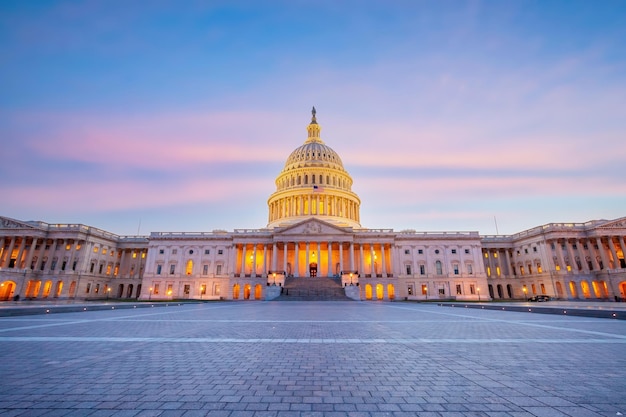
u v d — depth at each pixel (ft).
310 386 22.06
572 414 16.89
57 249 264.31
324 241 273.54
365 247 292.61
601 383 22.53
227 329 52.16
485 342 39.63
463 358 30.58
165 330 50.42
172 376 24.27
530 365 27.78
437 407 18.08
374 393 20.61
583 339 41.91
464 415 16.87
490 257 301.02
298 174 355.97
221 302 188.55
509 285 292.61
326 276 268.21
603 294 237.25
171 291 281.54
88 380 23.02
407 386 22.03
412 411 17.51
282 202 347.77
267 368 26.84
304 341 40.27
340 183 363.35
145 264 294.46
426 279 281.74
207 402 18.85
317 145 383.04
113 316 77.56
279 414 17.06
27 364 27.53
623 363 28.45
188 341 39.96
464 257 286.25
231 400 19.22
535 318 75.15
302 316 80.38
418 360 29.78
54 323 59.67
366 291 275.18
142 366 27.17
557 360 29.66
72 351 33.27
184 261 289.12
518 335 45.65
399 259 287.07
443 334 46.83
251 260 297.94
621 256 246.68
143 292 280.92
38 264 256.32
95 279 277.85
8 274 236.84
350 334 46.68
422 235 292.20
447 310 109.50
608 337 43.60
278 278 238.89
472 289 278.26
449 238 289.53
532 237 271.28
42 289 250.57
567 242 252.21
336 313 92.63
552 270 249.75
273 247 275.80
